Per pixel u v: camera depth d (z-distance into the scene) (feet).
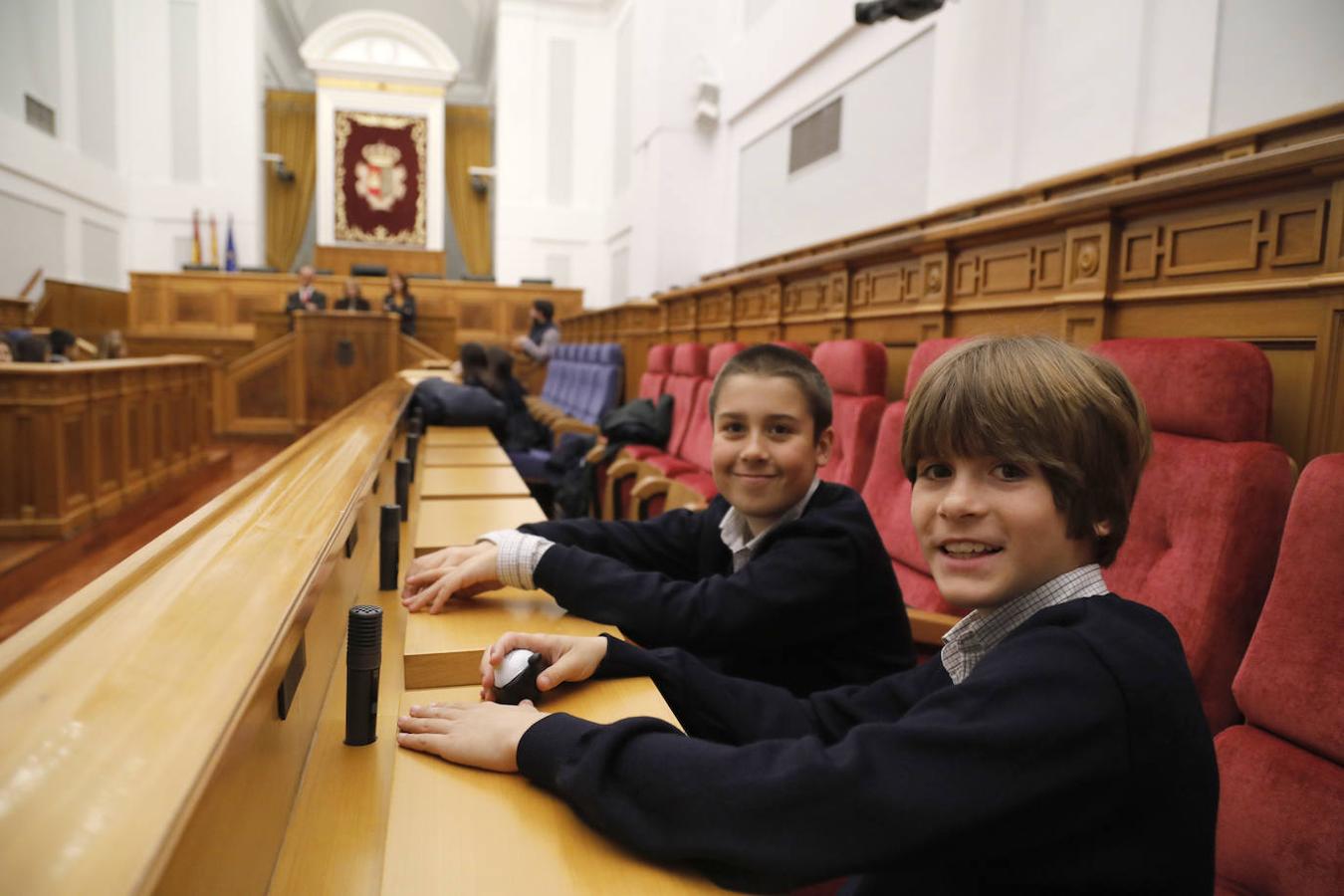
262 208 30.78
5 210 22.07
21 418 11.77
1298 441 4.18
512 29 30.55
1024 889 1.54
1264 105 7.78
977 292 6.72
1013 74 10.43
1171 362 3.58
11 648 1.11
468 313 28.09
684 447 9.96
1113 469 1.64
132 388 14.71
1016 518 1.63
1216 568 3.17
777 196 17.56
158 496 15.53
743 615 2.76
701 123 20.85
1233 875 2.42
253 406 22.03
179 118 28.96
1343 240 3.89
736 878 1.55
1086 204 5.21
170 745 0.94
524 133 30.89
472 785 1.83
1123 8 8.94
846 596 2.89
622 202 28.14
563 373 17.90
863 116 14.14
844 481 6.07
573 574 2.85
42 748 0.88
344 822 1.69
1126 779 1.43
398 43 39.17
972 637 1.83
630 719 1.77
